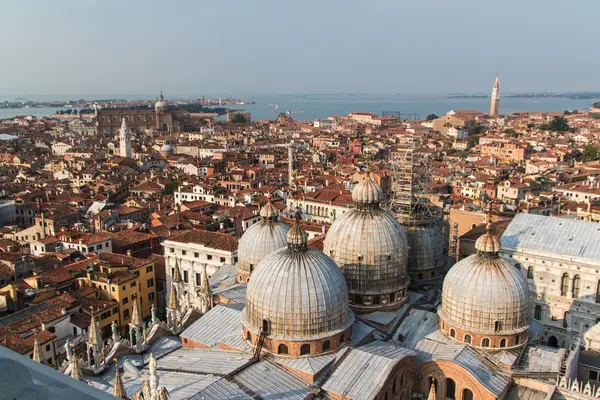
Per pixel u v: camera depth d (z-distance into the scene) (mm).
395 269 72562
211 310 73625
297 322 59375
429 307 75688
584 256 81500
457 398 61812
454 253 115750
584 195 188250
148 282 117750
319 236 117000
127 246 138125
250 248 83938
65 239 138250
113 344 70312
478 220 127312
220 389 54531
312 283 60031
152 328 73688
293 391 56000
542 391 60875
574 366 64875
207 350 66562
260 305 60781
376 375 57094
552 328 85625
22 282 107188
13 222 188375
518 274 66000
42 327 91125
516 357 64000
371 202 73562
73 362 60250
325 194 167250
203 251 117125
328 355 61000
